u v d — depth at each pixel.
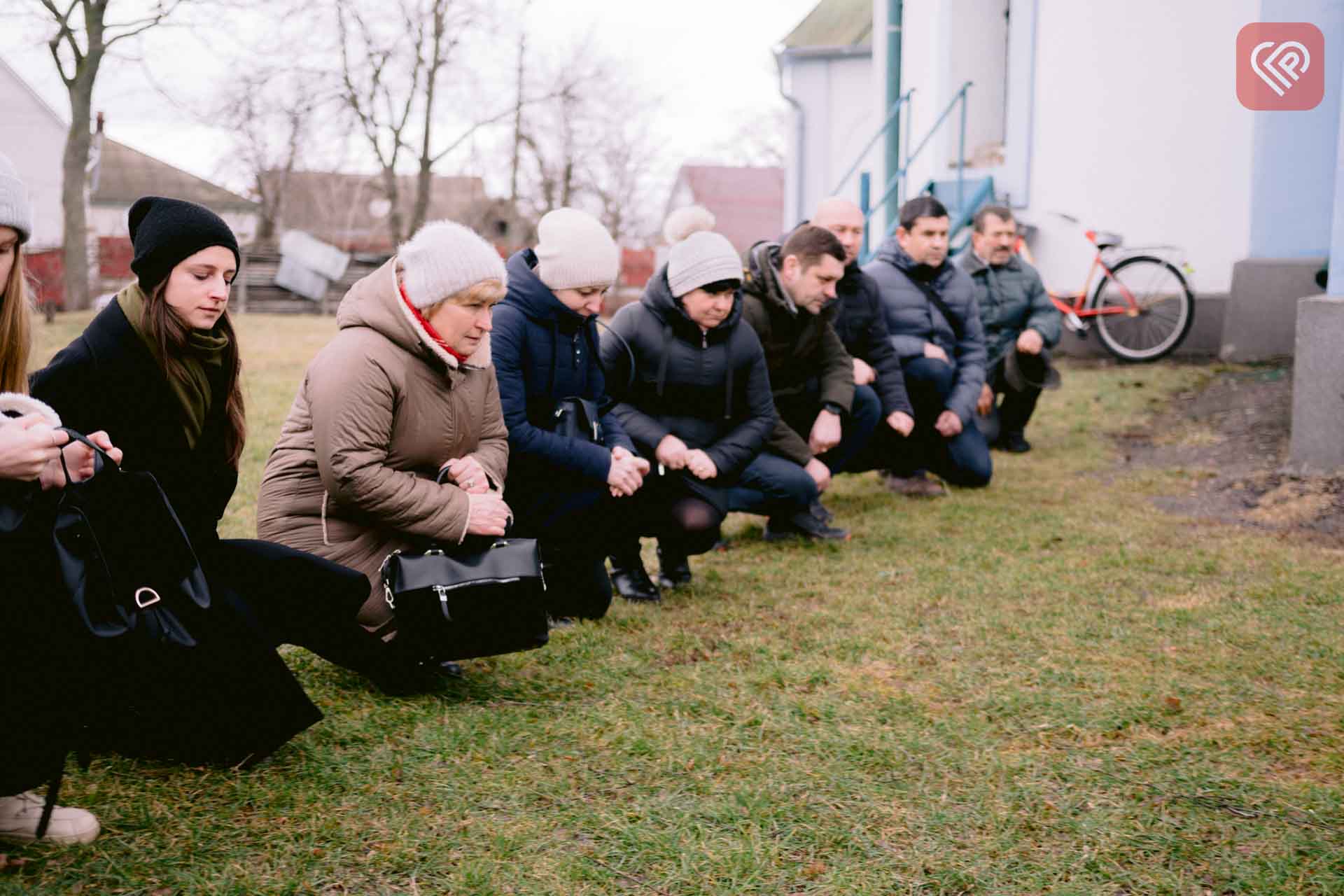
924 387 6.13
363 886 2.27
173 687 2.45
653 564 4.99
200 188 49.88
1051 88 10.98
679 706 3.25
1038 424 8.47
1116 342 10.72
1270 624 4.03
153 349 2.45
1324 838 2.52
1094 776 2.83
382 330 3.06
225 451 2.64
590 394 4.08
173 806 2.50
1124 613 4.19
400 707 3.13
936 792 2.75
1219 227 10.46
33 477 2.08
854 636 3.95
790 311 5.03
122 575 2.36
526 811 2.61
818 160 18.33
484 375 3.34
